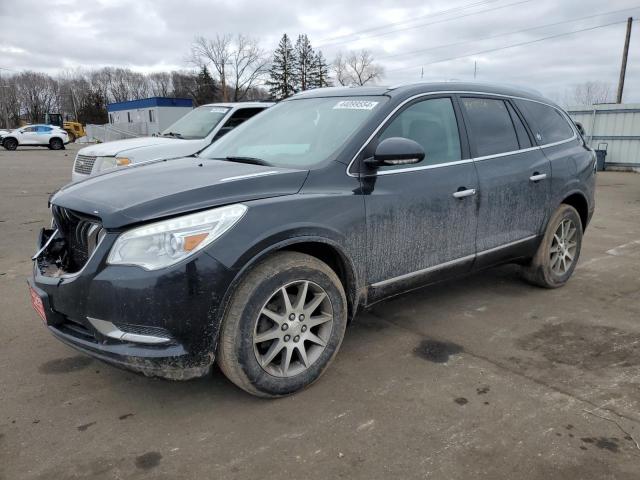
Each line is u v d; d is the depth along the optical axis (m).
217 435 2.71
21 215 8.94
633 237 7.56
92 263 2.65
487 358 3.57
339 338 3.20
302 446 2.61
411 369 3.41
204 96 72.25
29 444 2.63
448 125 3.89
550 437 2.68
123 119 46.19
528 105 4.70
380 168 3.41
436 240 3.72
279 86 73.81
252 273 2.80
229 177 3.00
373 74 64.56
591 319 4.28
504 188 4.15
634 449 2.59
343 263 3.22
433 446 2.61
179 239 2.58
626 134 19.09
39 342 3.80
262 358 2.91
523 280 5.12
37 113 97.06
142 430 2.75
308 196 3.02
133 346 2.60
